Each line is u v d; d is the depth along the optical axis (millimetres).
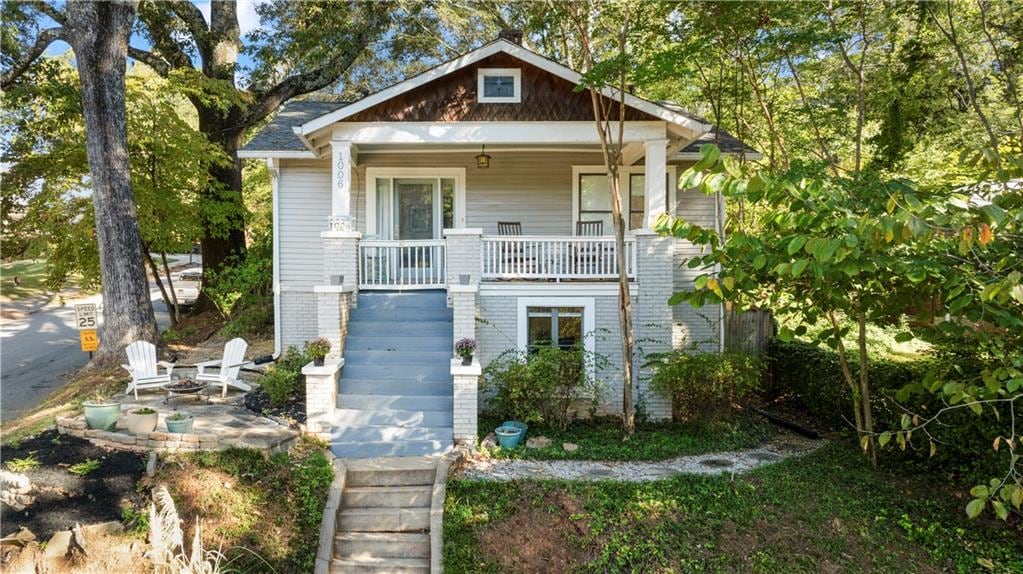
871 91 11562
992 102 11883
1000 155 4863
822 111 10891
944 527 6594
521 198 12750
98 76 11625
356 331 10062
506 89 10297
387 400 8938
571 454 8281
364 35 19688
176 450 7113
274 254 12359
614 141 10211
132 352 9508
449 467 7598
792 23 8992
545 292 10086
